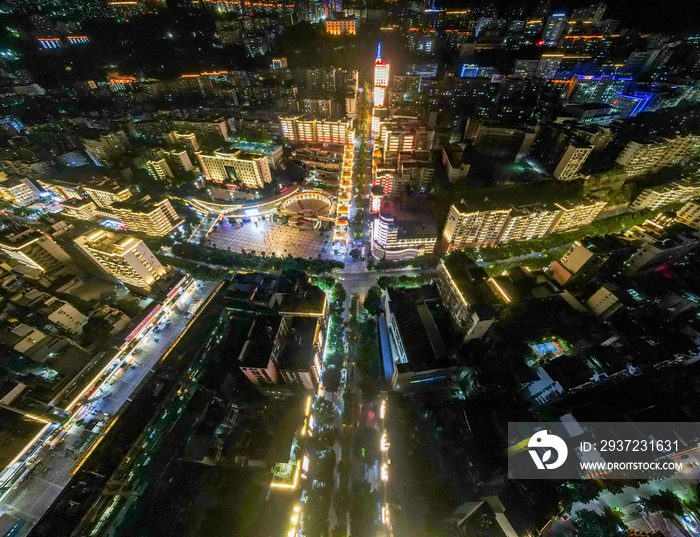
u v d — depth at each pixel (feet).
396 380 356.59
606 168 643.86
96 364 345.10
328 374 401.49
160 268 475.72
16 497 272.51
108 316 400.47
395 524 290.35
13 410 298.97
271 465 309.63
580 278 459.73
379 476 323.98
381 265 555.28
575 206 527.40
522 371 342.44
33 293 412.57
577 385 313.53
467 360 361.30
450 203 606.55
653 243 428.56
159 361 364.99
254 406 374.02
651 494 294.25
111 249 425.28
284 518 286.46
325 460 330.34
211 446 313.12
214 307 418.51
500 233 549.13
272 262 563.89
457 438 333.83
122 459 296.92
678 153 648.79
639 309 398.42
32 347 334.44
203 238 650.84
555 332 385.50
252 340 347.77
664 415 318.65
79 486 276.21
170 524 283.38
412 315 401.90
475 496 302.66
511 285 405.59
